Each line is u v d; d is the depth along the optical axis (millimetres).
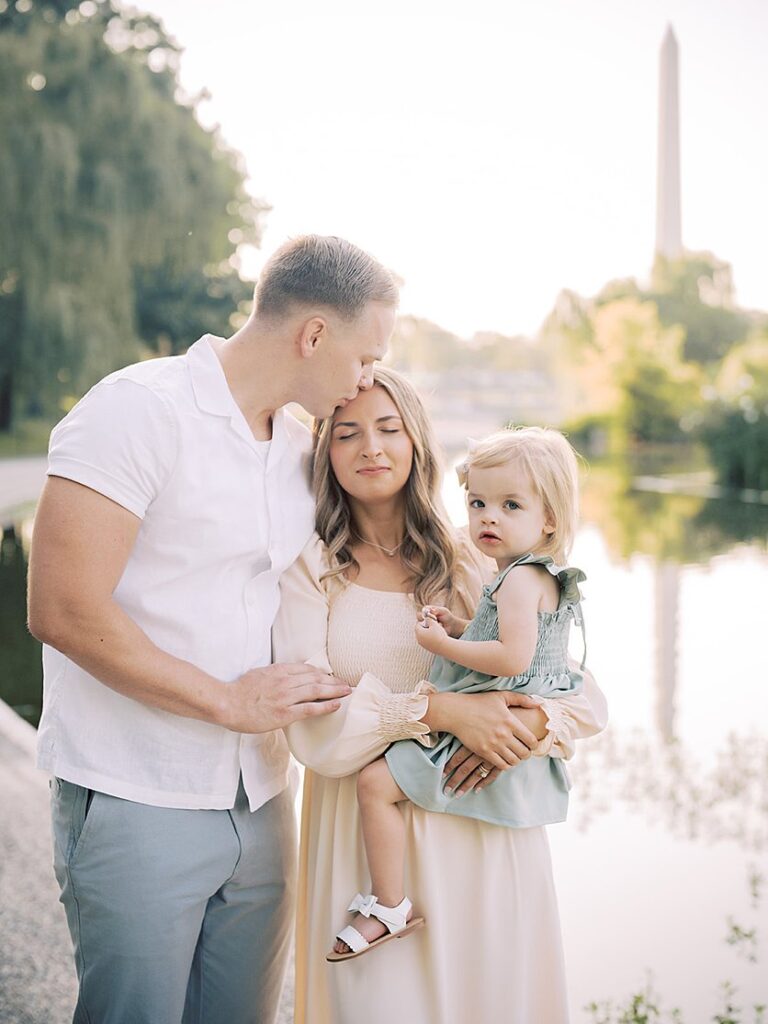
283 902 2080
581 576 1974
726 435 19875
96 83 20016
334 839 2051
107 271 19484
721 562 10711
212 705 1813
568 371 39781
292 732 1996
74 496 1710
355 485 2062
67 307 18531
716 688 6043
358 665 2074
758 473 19422
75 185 19016
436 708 1938
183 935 1894
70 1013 2594
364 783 1967
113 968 1862
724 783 4496
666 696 5895
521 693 1974
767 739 5090
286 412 2188
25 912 3072
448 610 2135
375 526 2160
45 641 1761
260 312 1879
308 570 2053
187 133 21172
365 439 2041
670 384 31797
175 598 1841
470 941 2006
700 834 3975
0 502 13375
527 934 2029
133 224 19922
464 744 1924
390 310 1926
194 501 1810
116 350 19375
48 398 19344
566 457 2074
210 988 2066
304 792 2178
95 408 1753
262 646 1964
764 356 27422
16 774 4082
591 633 7492
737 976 2943
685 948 3119
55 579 1716
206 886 1912
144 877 1834
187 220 20734
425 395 2135
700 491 19562
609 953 3086
